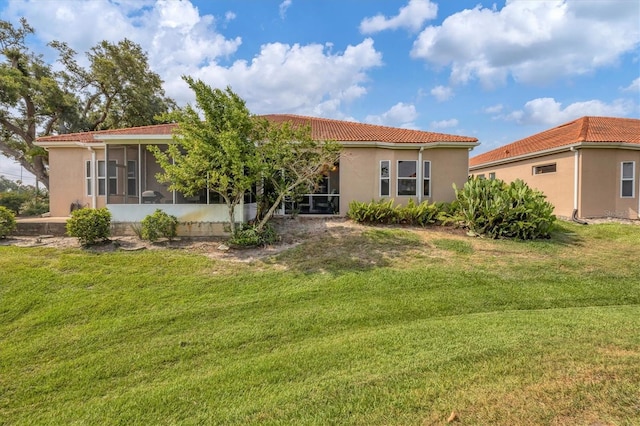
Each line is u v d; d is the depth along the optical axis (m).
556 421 2.77
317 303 6.07
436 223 12.07
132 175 10.91
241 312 5.72
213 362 4.23
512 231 10.25
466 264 8.01
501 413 2.89
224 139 8.34
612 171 13.80
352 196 13.74
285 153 9.41
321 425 2.91
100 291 6.52
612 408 2.91
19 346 4.69
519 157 17.38
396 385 3.44
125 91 24.23
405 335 4.70
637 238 10.39
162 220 9.68
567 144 14.12
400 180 13.73
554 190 15.31
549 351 4.02
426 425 2.81
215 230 10.62
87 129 23.61
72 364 4.26
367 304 5.98
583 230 11.62
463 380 3.46
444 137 14.05
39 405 3.54
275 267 7.96
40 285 6.66
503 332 4.66
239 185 8.80
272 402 3.29
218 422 3.07
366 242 9.82
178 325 5.28
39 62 21.42
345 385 3.50
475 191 10.90
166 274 7.42
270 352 4.43
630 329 4.69
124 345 4.70
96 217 9.21
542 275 7.31
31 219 11.94
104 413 3.33
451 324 5.04
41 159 21.44
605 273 7.42
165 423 3.12
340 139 13.21
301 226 11.76
